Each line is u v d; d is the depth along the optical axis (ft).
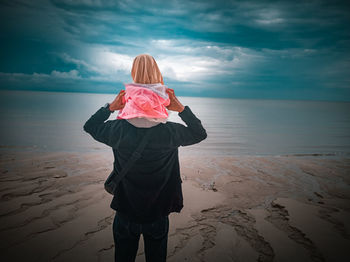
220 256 6.84
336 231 8.11
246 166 16.89
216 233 8.03
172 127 3.68
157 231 3.88
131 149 3.55
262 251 7.08
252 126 48.37
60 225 8.27
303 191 12.09
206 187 12.32
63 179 12.86
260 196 11.28
